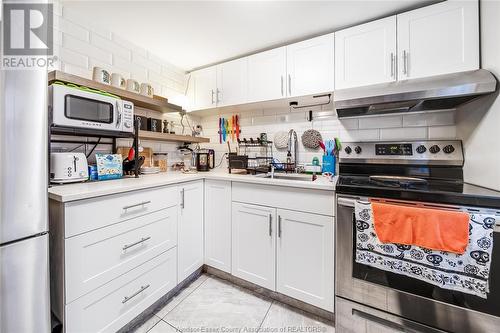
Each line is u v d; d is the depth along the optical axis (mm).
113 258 1157
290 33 1721
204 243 1841
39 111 729
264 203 1542
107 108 1391
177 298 1562
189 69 2365
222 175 1782
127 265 1229
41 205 744
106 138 1677
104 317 1118
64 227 956
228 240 1714
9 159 662
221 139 2434
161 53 2039
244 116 2316
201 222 1810
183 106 2303
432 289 1052
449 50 1284
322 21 1573
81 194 997
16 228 684
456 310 1006
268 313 1429
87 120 1274
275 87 1825
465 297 995
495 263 919
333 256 1312
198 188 1772
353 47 1545
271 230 1514
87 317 1046
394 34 1424
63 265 960
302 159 2029
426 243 956
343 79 1574
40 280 750
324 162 1855
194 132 2469
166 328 1304
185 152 2387
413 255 1000
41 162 739
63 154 1232
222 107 2156
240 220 1649
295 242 1432
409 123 1643
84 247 1030
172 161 2268
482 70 1151
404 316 1107
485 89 1075
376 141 1675
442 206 991
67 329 972
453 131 1522
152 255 1381
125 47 1819
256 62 1912
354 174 1718
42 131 739
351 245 1202
